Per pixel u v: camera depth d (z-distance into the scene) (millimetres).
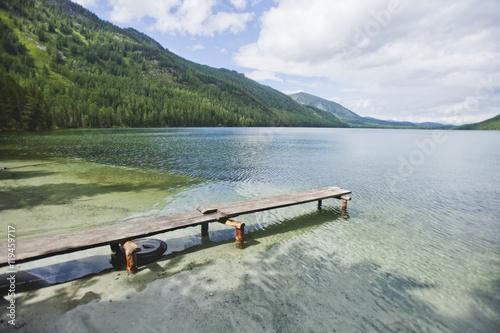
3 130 76438
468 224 11156
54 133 81062
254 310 5477
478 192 16859
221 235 9547
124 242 7117
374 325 5215
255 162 28438
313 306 5691
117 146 43812
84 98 169875
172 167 23953
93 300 5637
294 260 7766
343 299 5988
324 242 9117
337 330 5023
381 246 8898
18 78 169500
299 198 11633
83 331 4727
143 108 179125
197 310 5410
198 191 15516
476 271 7410
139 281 6438
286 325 5078
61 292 5898
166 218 8727
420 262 7855
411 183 19453
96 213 11148
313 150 44125
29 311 5207
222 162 27938
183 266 7246
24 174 19516
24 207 11773
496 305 5973
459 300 6117
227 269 7125
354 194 15969
